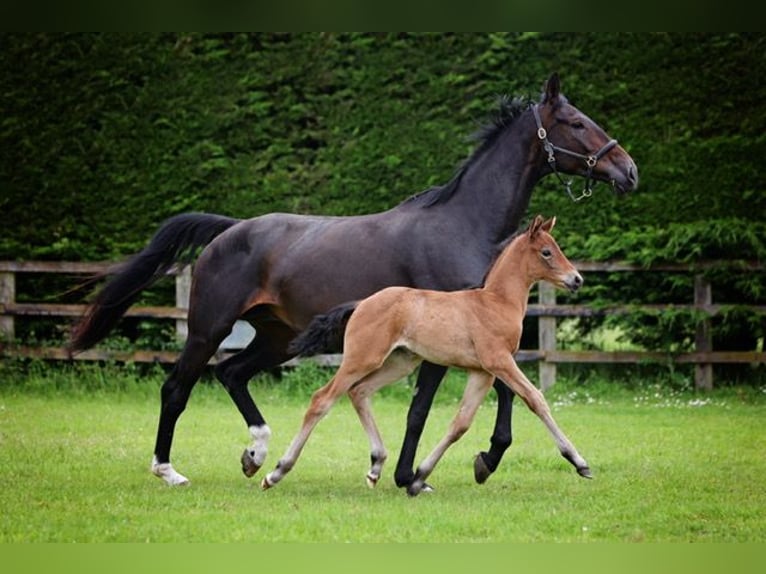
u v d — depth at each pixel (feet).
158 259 33.78
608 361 48.26
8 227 51.49
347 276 30.81
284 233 31.96
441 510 27.07
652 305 48.52
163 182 51.24
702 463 33.76
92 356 49.73
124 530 25.16
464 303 28.48
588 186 32.30
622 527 25.67
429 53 50.80
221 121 51.42
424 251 30.55
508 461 34.19
